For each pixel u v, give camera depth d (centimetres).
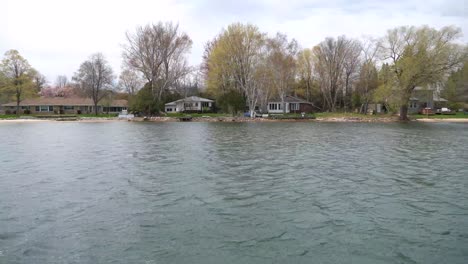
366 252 750
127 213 982
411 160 1853
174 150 2217
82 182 1339
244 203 1075
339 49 7781
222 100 6525
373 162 1784
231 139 2917
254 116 6278
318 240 808
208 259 718
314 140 2841
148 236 827
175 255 734
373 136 3228
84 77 8425
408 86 5450
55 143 2661
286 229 871
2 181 1356
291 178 1407
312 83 8875
